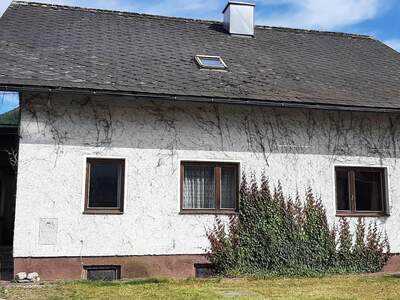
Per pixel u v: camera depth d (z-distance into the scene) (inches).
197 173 441.1
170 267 414.6
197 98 412.2
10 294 322.3
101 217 403.2
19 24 503.5
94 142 409.1
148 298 313.1
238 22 604.7
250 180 443.2
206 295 325.4
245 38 601.9
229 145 441.7
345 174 475.2
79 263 394.3
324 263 450.0
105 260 400.5
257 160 446.9
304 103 435.5
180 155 428.1
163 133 426.0
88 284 363.9
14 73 386.9
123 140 415.8
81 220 398.3
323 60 575.5
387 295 331.9
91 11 584.4
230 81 459.2
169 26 590.6
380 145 481.1
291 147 456.4
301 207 451.8
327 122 468.8
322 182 460.4
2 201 577.6
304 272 436.1
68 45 473.7
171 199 421.4
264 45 589.9
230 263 427.5
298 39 637.9
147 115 423.8
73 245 394.3
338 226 459.5
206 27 615.5
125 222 408.2
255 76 485.1
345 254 456.4
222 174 445.4
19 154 390.9
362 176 479.8
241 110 447.8
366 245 463.5
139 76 432.1
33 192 390.0
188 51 520.4
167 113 429.1
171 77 443.5
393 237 471.2
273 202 445.1
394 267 467.8
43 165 394.9
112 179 416.2
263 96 434.0
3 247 520.7
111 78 415.8
